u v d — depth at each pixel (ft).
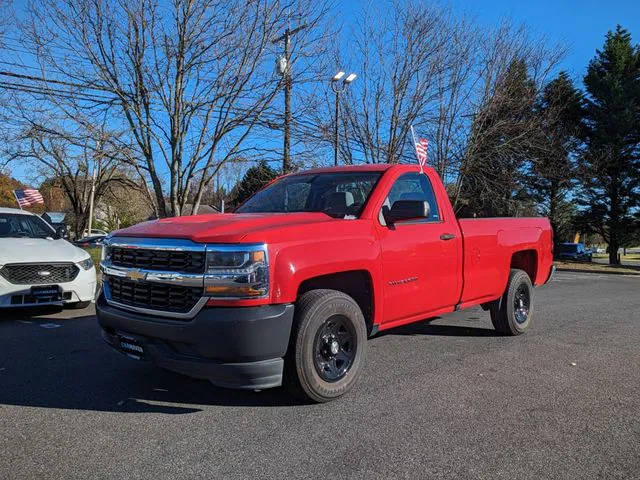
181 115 43.16
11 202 180.86
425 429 12.32
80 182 113.39
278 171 51.62
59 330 22.47
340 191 16.92
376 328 15.71
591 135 104.17
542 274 24.04
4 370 16.78
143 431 12.10
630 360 18.78
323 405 13.84
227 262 12.26
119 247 14.19
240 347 12.10
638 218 104.78
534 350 19.99
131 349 13.67
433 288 17.40
